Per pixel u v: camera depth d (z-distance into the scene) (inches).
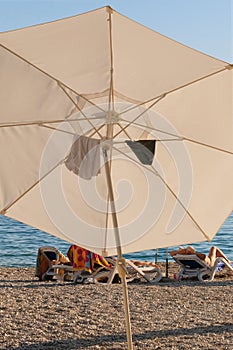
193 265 504.7
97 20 173.3
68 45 172.1
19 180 166.4
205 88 180.5
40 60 169.8
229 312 362.6
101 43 172.1
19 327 325.1
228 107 181.5
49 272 506.6
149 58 176.6
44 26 175.6
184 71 179.6
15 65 166.9
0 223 1392.7
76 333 312.2
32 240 1085.1
